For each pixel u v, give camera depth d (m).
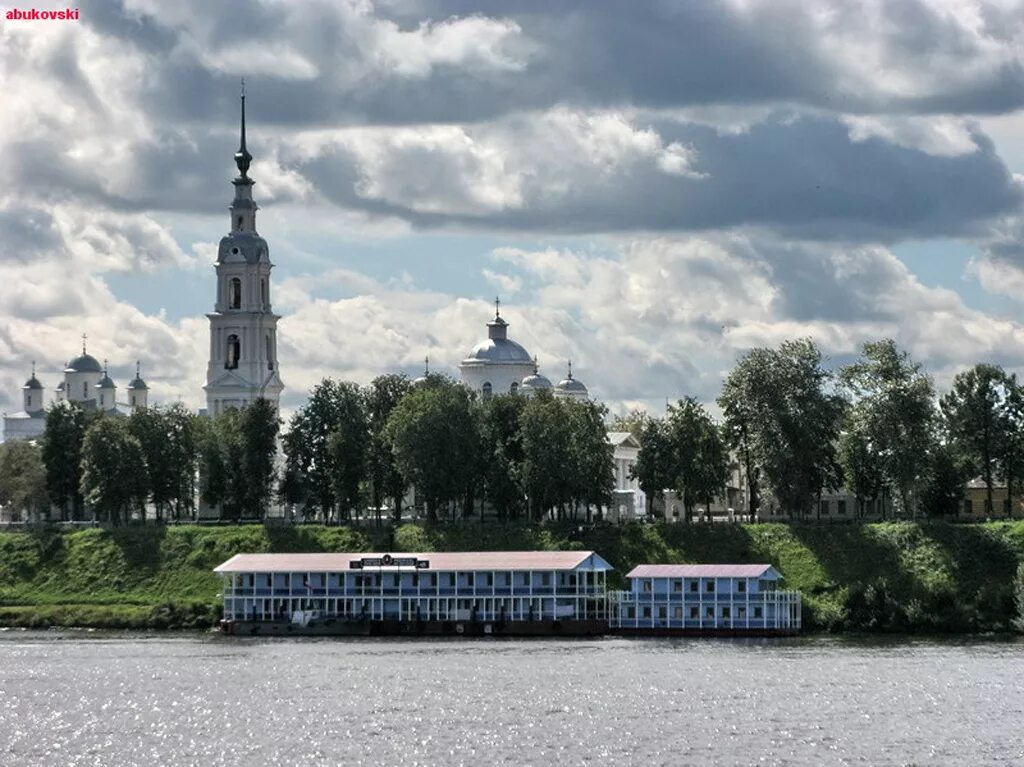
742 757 187.50
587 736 198.88
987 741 194.50
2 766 190.50
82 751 197.38
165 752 196.12
